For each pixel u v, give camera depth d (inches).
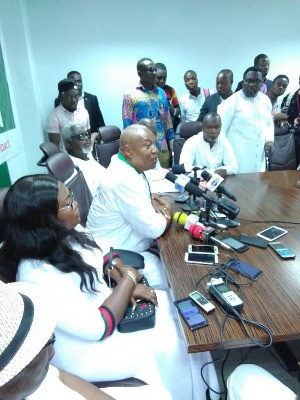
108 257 49.4
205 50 174.1
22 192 34.8
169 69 175.6
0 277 35.3
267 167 108.3
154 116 112.0
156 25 165.6
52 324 16.0
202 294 38.2
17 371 13.7
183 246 50.9
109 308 38.6
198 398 41.3
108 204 59.0
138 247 62.9
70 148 92.3
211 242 51.0
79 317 34.5
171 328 42.2
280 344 49.4
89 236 47.8
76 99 118.2
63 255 37.3
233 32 172.1
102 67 168.2
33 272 34.8
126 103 111.1
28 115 142.9
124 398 33.9
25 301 15.7
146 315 40.5
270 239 51.0
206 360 41.4
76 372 36.9
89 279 39.7
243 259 45.7
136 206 55.1
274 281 40.1
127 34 165.0
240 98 99.8
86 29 160.6
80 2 155.6
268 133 106.4
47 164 65.5
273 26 173.6
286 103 150.3
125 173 56.6
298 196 71.4
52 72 164.6
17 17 130.3
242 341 31.2
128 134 55.7
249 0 166.4
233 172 92.7
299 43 179.5
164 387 37.1
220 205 55.6
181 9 164.2
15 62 135.1
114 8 159.3
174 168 77.9
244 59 178.7
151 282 58.4
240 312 34.4
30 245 35.4
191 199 68.6
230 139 106.1
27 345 14.0
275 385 31.5
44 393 22.9
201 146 93.5
